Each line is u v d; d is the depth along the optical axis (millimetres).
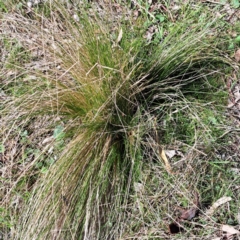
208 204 866
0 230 911
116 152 896
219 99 945
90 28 913
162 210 871
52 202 853
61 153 884
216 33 993
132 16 1065
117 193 874
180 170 891
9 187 934
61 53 911
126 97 899
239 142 903
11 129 910
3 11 1086
